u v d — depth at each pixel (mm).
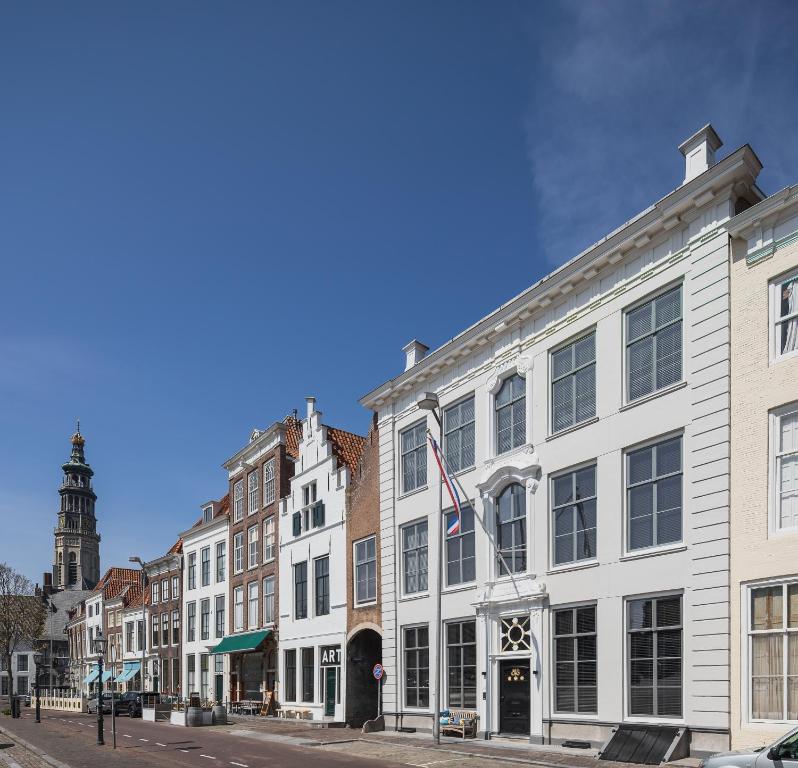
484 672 24031
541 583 22109
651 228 19797
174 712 39688
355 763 20641
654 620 18656
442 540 25406
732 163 17797
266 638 40938
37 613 71750
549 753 19703
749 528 16703
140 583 71000
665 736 17578
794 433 16391
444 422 28062
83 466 136250
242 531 46219
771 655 15930
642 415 19672
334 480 35219
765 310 17141
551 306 23375
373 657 33156
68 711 57531
